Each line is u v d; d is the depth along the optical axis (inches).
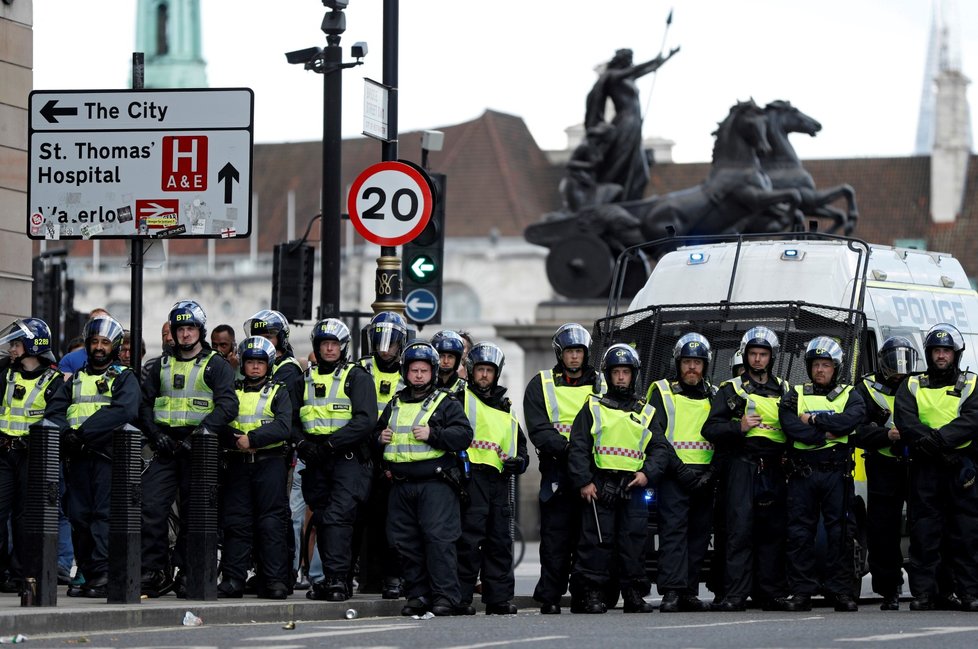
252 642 1540.4
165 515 2011.6
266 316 2138.3
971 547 2193.7
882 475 2305.6
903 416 2204.7
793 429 2154.3
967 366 2773.1
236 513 2043.6
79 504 1996.8
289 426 2021.4
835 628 1766.7
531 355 5403.5
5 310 2748.5
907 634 1672.0
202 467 1923.0
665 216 5344.5
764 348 2177.7
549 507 2150.6
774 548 2207.2
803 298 2573.8
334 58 2442.2
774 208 5374.0
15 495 2050.9
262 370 2032.5
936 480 2215.8
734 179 5334.6
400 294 2407.7
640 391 2578.7
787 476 2182.6
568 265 5378.9
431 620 1895.9
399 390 2106.3
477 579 2182.6
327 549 2018.9
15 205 2773.1
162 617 1761.8
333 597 2001.7
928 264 2763.3
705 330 2561.5
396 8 2454.5
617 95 5531.5
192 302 2032.5
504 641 1560.0
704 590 3051.2
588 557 2118.6
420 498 2015.3
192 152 2079.2
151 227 2080.5
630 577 2139.5
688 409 2177.7
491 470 2076.8
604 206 5413.4
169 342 2172.7
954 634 1681.8
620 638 1605.6
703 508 2199.8
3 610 1680.6
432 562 2006.6
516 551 4503.0
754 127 5324.8
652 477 2114.9
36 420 2036.2
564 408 2129.7
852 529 2207.2
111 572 1827.0
